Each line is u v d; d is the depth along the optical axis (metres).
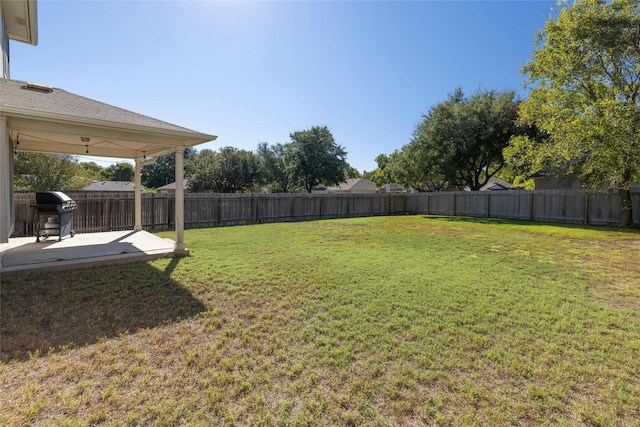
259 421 1.93
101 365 2.49
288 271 5.21
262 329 3.16
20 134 5.81
